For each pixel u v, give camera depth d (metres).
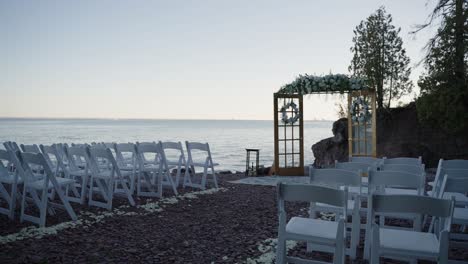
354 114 10.30
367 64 14.77
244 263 3.58
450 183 3.24
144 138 47.09
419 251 2.57
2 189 5.14
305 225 3.19
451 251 3.96
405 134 13.26
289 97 10.91
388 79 14.91
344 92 10.08
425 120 12.59
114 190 6.88
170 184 7.14
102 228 4.70
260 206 6.25
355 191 4.63
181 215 5.53
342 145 13.98
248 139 48.59
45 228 4.57
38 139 42.31
